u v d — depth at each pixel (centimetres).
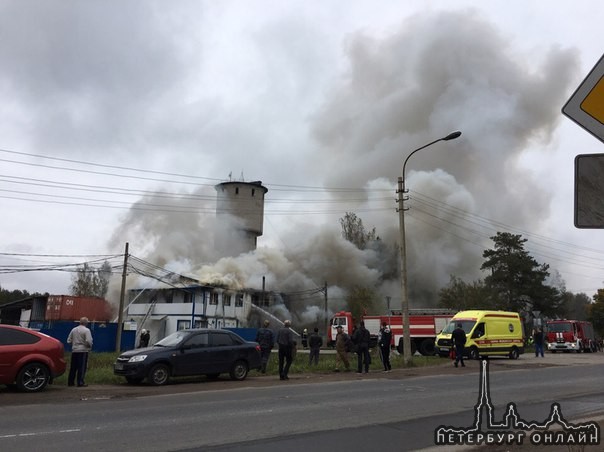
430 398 1159
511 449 654
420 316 3189
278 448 677
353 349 2042
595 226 314
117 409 997
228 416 917
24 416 916
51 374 1277
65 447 677
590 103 323
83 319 1429
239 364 1588
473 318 2628
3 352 1216
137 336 4316
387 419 891
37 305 5044
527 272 5456
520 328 2825
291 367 1927
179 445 692
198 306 4991
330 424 844
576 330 3938
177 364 1452
